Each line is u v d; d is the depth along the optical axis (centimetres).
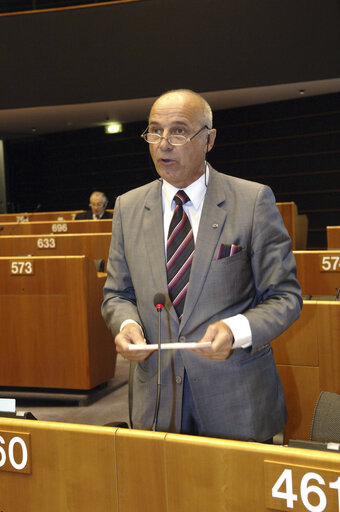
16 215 982
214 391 144
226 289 143
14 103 1034
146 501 104
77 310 391
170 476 102
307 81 909
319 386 270
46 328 397
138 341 133
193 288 143
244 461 96
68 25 999
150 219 154
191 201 151
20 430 112
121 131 1349
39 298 397
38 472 111
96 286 402
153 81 973
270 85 927
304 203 1145
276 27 912
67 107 1047
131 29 973
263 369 149
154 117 143
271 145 1165
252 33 923
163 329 146
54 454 110
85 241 614
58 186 1452
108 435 106
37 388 406
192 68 955
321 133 1118
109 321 154
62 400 394
